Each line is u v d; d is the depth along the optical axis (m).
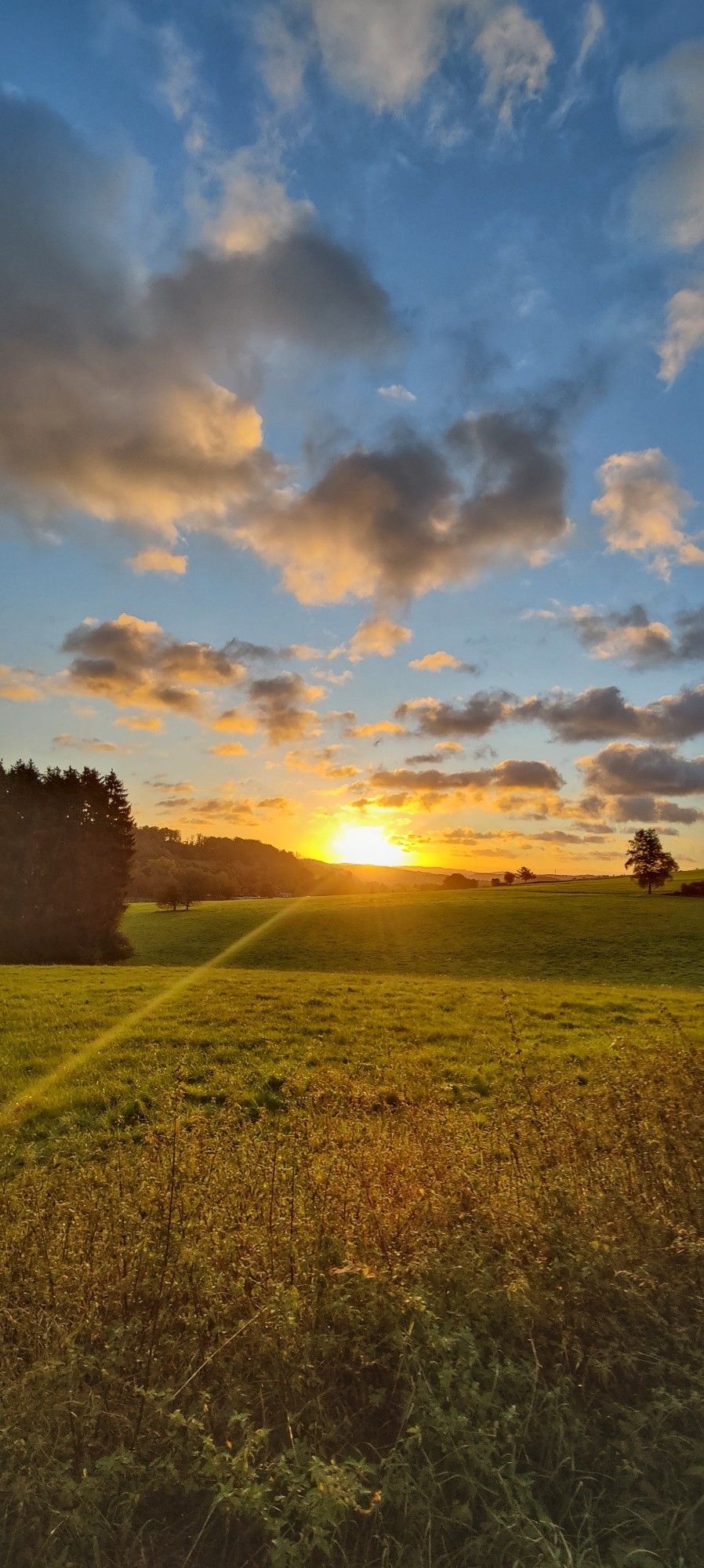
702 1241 3.87
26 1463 2.92
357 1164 5.44
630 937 54.75
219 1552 2.69
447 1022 17.58
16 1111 10.85
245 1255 4.19
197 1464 2.76
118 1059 13.66
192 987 23.11
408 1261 3.96
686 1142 5.43
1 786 55.69
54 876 56.25
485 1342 3.36
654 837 103.94
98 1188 5.72
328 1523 2.54
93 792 59.84
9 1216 5.03
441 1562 2.51
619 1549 2.46
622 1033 16.05
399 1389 3.28
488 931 60.41
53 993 21.80
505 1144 6.03
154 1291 3.88
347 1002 20.34
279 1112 8.49
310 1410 3.17
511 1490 2.64
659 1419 2.91
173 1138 5.45
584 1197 4.58
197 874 136.75
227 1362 3.42
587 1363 3.30
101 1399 3.14
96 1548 2.53
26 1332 3.64
